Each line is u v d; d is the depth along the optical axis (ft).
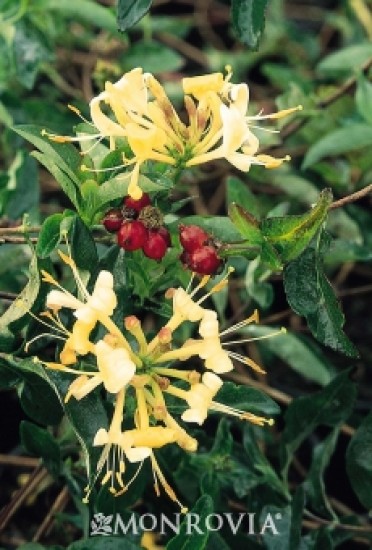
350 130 1.87
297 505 1.48
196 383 1.20
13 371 1.30
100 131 1.23
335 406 1.57
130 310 1.28
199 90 1.23
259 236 1.24
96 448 1.28
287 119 1.99
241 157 1.22
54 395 1.32
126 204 1.25
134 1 1.28
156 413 1.19
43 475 1.71
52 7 1.96
